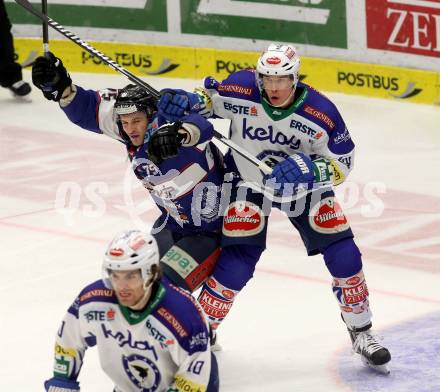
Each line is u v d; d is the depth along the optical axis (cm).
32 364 1549
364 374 1521
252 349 1608
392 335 1662
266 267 1952
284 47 1421
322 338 1647
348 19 2966
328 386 1485
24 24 3122
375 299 1816
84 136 2734
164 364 1124
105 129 1481
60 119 2855
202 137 1355
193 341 1091
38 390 1466
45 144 2669
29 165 2520
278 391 1472
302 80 3027
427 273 1938
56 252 2023
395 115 2900
